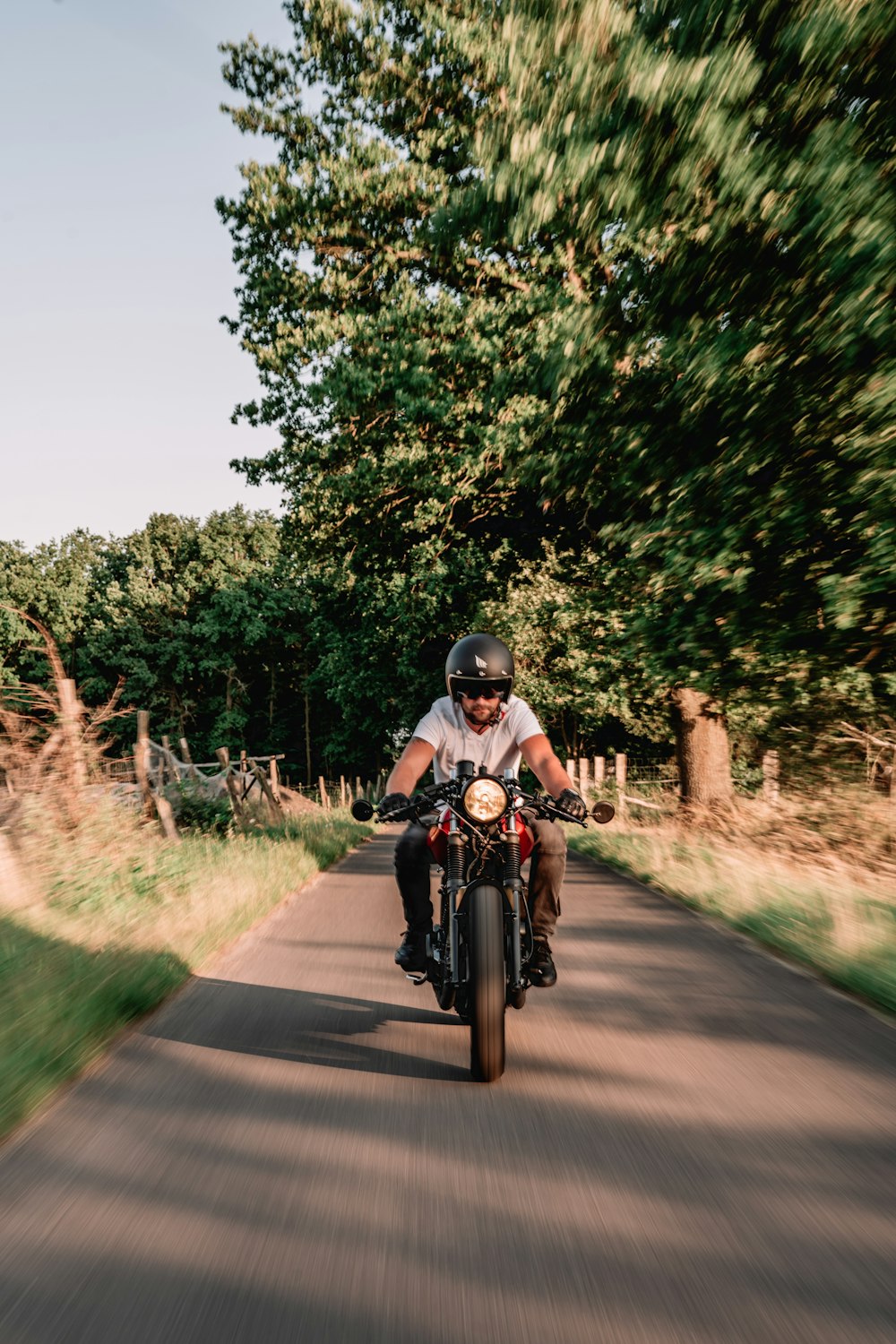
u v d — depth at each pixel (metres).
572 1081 4.64
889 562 10.07
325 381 21.28
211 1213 3.32
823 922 7.93
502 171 10.94
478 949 4.67
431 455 21.56
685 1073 4.75
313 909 9.65
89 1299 2.81
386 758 63.59
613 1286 2.88
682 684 13.55
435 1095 4.46
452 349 19.97
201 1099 4.39
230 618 60.72
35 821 9.75
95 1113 4.22
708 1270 2.96
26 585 60.62
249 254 23.45
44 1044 4.78
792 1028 5.53
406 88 21.19
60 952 6.48
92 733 11.03
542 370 14.16
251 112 22.42
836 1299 2.80
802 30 9.19
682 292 11.77
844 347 9.84
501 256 21.84
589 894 10.86
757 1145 3.89
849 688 13.72
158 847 11.23
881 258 9.14
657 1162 3.73
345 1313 2.74
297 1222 3.26
